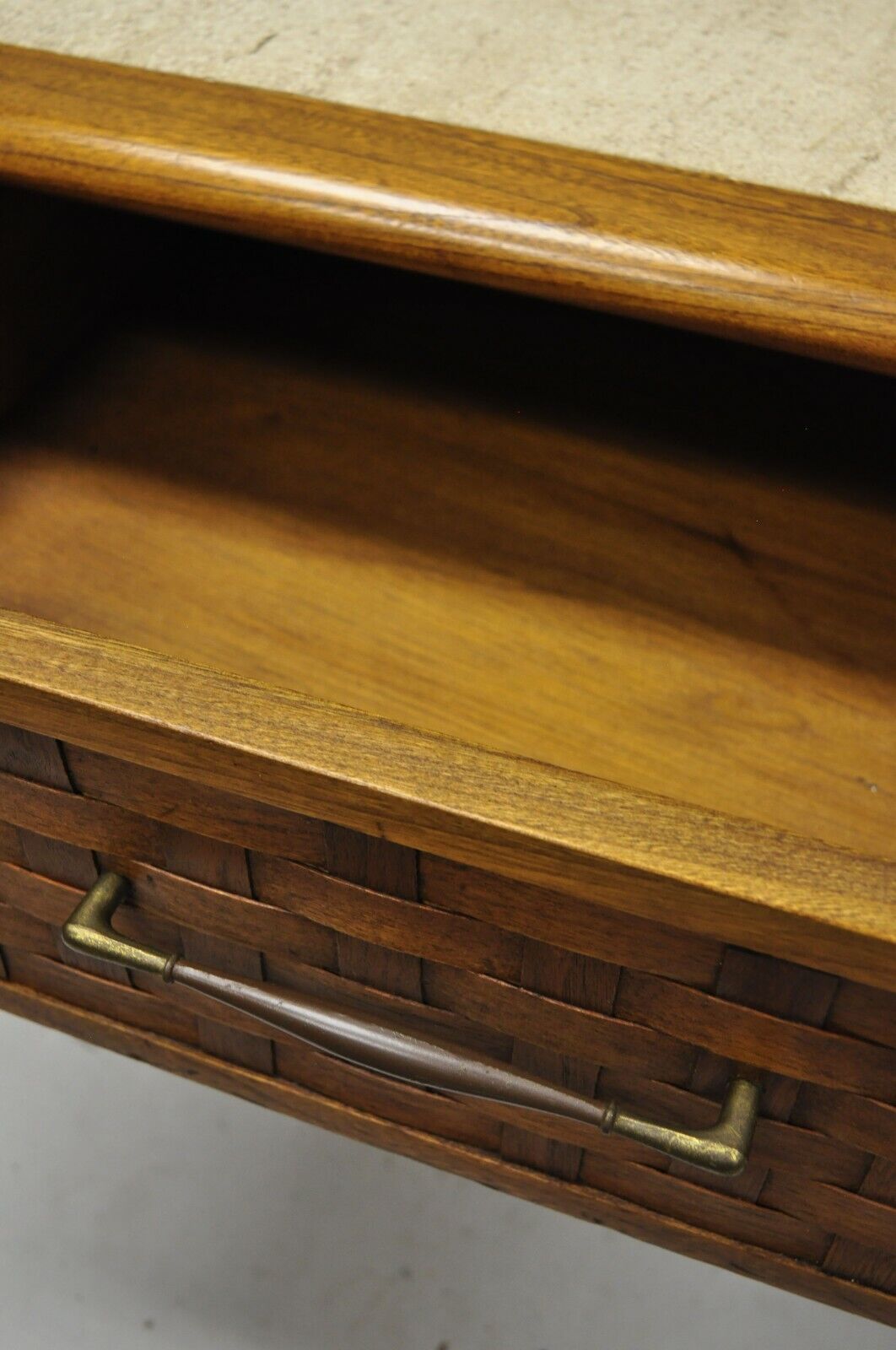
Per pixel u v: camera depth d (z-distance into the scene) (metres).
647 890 0.38
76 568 0.63
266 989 0.50
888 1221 0.50
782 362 0.72
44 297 0.67
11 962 0.62
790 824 0.56
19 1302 0.67
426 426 0.69
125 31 0.54
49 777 0.47
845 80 0.52
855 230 0.45
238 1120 0.72
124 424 0.68
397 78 0.51
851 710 0.59
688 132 0.49
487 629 0.62
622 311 0.46
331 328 0.73
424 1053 0.48
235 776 0.41
